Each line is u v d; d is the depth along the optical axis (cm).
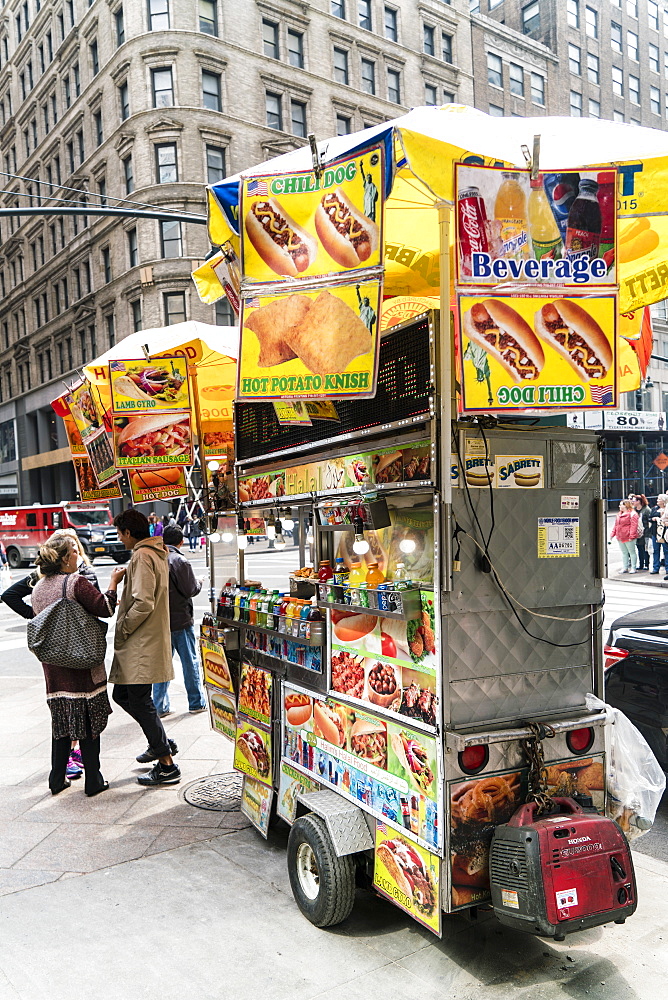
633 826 331
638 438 3641
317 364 282
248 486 484
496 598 302
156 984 296
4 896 368
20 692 824
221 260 361
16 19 4331
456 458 294
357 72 3525
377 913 349
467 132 261
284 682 399
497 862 279
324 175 282
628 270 356
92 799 497
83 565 543
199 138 3081
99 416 574
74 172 3703
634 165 269
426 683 293
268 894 367
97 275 3572
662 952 313
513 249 262
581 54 4628
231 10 3133
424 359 295
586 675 329
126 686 511
